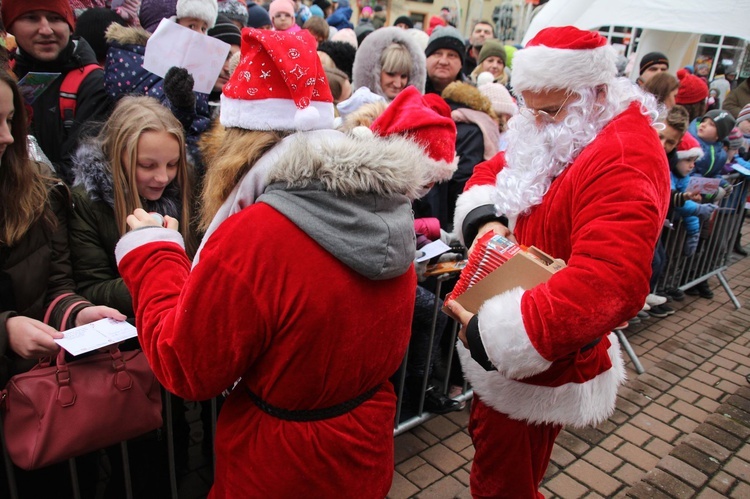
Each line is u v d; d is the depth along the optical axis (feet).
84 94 8.87
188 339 3.47
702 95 17.02
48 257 5.63
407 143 4.14
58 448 4.74
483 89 12.65
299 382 3.77
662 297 14.15
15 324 4.83
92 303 5.88
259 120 3.76
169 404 6.30
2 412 4.96
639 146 4.58
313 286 3.55
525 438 5.74
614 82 5.04
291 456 3.92
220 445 4.27
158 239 4.15
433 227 8.66
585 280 4.23
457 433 9.35
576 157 5.03
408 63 10.98
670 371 11.74
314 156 3.51
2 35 8.09
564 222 4.98
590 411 5.59
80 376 4.94
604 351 5.65
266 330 3.58
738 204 15.64
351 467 4.17
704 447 9.25
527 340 4.41
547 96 5.08
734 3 14.92
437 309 8.41
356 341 3.84
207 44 8.55
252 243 3.48
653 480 8.45
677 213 13.61
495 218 6.29
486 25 20.79
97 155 6.18
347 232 3.61
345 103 9.77
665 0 15.40
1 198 5.15
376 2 46.09
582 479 8.45
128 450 6.49
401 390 8.53
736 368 12.01
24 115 5.16
